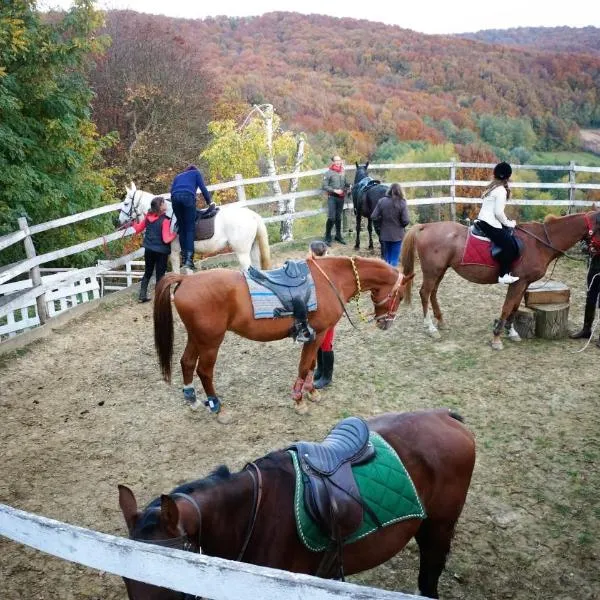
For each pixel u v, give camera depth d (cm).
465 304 917
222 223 902
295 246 1221
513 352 741
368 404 632
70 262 1483
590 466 509
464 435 329
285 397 657
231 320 570
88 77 2525
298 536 271
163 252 919
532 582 394
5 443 582
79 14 1323
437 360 730
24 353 789
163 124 2591
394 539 299
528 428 571
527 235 724
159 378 713
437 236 757
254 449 560
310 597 164
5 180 1214
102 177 1734
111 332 856
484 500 473
